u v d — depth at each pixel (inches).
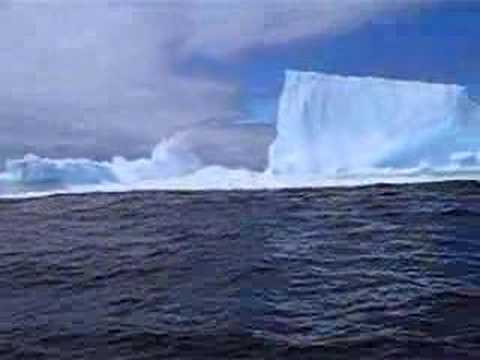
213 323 372.2
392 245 507.5
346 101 747.4
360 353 325.7
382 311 381.1
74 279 467.2
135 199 674.8
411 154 732.0
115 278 463.5
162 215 616.7
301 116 751.1
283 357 324.2
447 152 726.5
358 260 480.7
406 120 737.0
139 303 412.8
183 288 438.3
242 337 350.3
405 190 670.5
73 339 354.9
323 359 320.8
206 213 616.4
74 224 600.1
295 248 510.6
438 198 634.2
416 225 555.2
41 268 491.2
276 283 439.5
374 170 733.3
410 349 326.3
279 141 746.8
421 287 420.2
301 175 736.3
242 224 579.8
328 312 384.5
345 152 741.3
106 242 546.6
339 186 700.0
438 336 341.7
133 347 342.3
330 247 511.2
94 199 679.7
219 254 506.3
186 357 327.9
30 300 426.6
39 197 694.5
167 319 381.7
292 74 758.5
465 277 437.1
